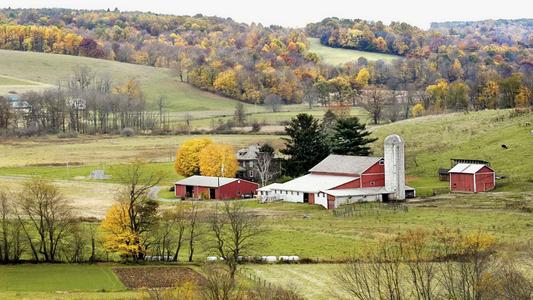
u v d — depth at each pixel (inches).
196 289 2522.1
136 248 3321.9
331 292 2635.3
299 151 5910.4
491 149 5615.2
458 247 2655.0
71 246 3484.3
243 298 2416.3
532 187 4697.3
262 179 5807.1
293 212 4685.0
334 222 4178.2
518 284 2127.2
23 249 3341.5
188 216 3917.3
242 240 3250.5
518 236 3346.5
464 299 2150.6
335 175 5285.4
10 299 2561.5
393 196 4985.2
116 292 2682.1
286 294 2514.8
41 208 3526.1
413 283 2399.1
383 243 2997.0
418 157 5940.0
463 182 4938.5
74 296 2598.4
